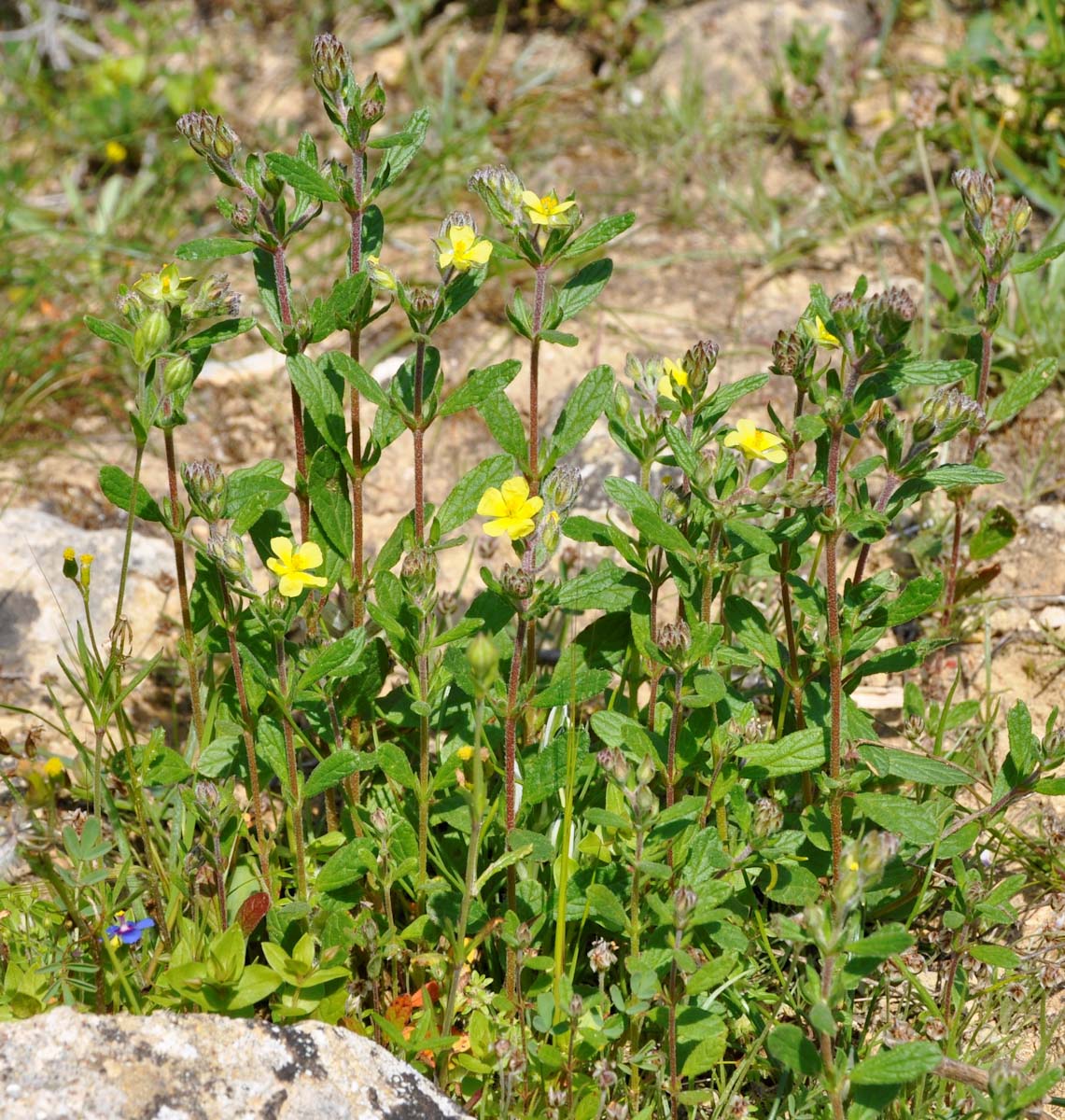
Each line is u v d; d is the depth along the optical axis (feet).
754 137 19.63
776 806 8.36
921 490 8.41
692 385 8.59
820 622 8.77
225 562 7.95
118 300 8.50
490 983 9.34
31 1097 7.26
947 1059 7.80
